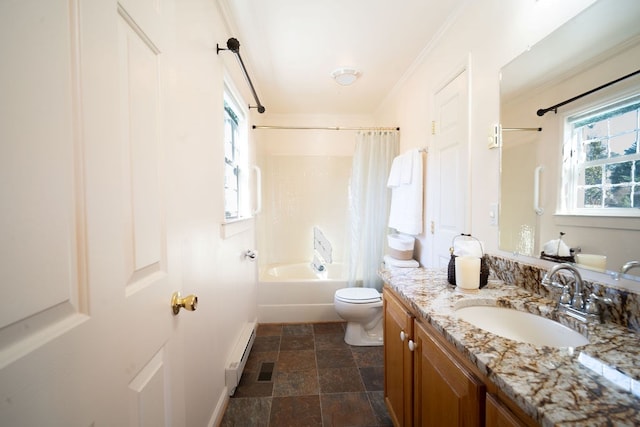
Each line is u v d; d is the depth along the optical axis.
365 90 2.51
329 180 3.25
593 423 0.40
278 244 3.22
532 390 0.47
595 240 0.78
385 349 1.34
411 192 1.97
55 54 0.35
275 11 1.46
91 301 0.41
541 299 0.92
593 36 0.79
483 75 1.27
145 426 0.55
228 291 1.53
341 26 1.59
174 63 0.86
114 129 0.46
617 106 0.72
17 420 0.29
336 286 2.54
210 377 1.23
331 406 1.43
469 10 1.37
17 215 0.30
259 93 2.55
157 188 0.62
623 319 0.70
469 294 1.00
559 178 0.90
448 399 0.74
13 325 0.30
